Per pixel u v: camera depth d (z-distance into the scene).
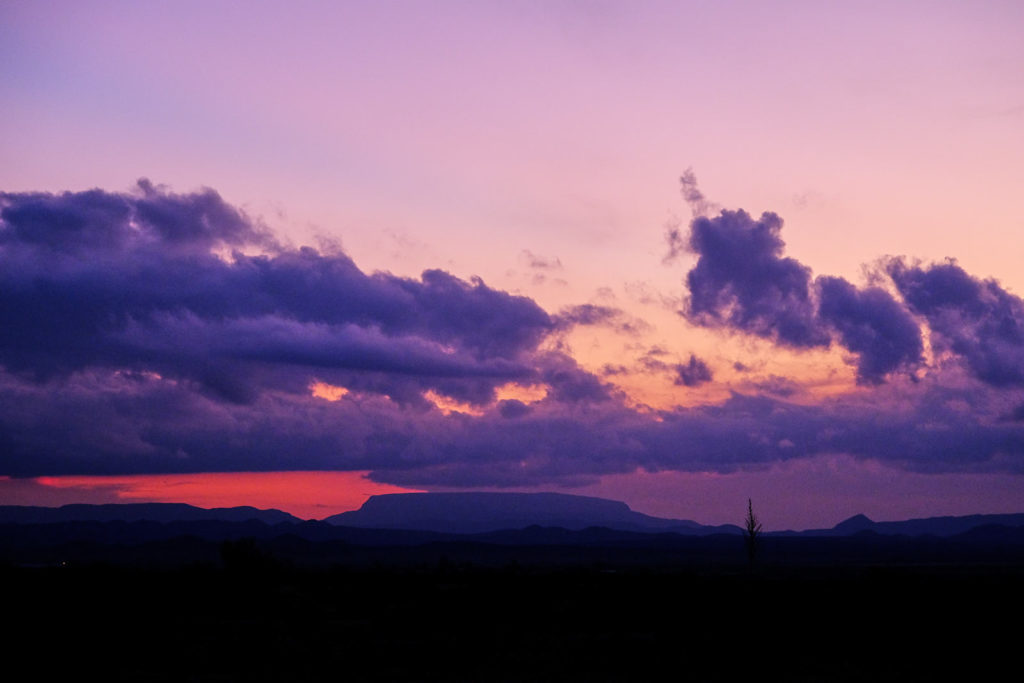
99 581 52.44
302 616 43.88
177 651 31.19
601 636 35.44
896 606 44.00
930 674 26.62
